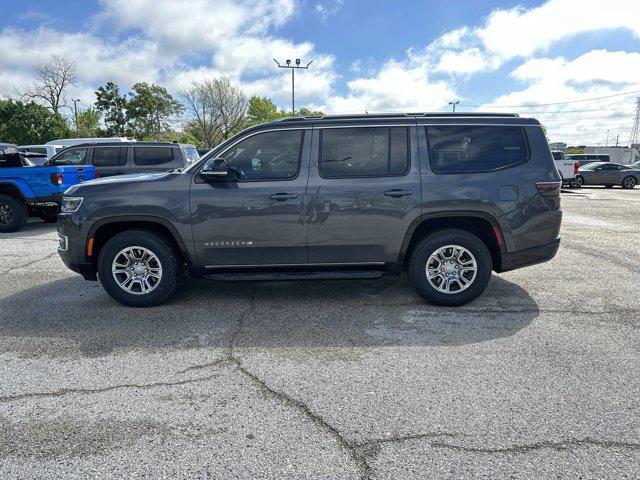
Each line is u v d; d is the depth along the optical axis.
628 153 53.22
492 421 2.63
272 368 3.34
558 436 2.49
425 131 4.55
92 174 10.61
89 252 4.59
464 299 4.61
